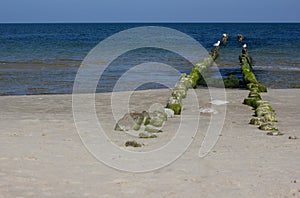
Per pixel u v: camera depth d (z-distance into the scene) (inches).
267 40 2065.7
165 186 217.3
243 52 1081.4
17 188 211.6
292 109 466.0
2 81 722.2
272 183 221.9
